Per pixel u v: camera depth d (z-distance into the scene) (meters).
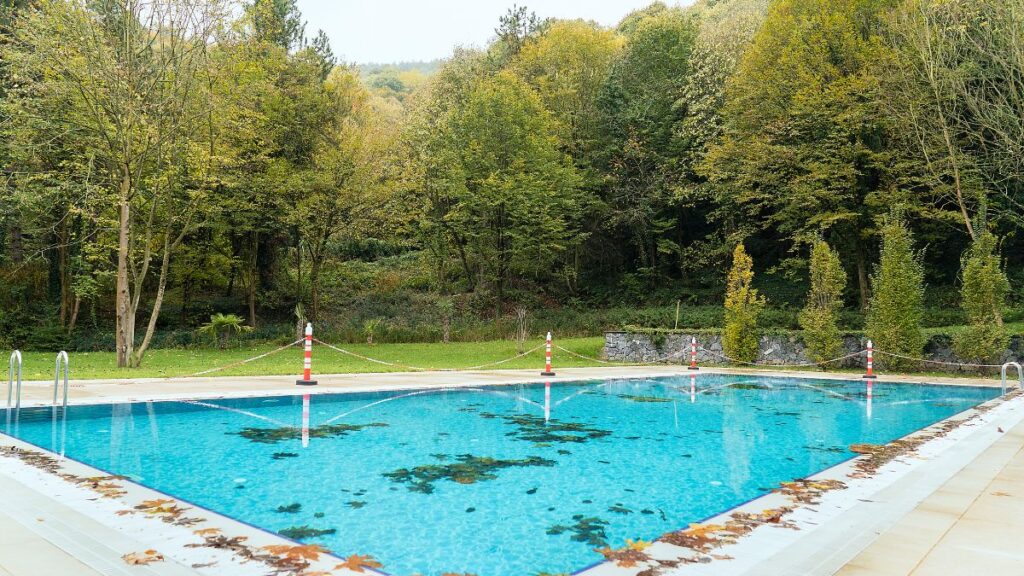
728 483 5.85
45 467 5.61
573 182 29.70
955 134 21.92
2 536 3.56
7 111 18.52
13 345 23.02
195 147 17.97
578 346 24.89
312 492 5.36
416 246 37.75
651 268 33.88
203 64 17.02
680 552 3.51
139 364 16.53
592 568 3.28
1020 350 17.72
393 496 5.28
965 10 21.50
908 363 18.33
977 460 6.14
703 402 12.27
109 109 15.90
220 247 28.50
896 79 21.97
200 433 8.00
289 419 9.26
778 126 24.81
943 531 3.82
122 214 16.30
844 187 24.16
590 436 8.36
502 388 13.88
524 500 5.21
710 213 31.58
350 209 27.55
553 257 32.16
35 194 19.84
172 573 3.09
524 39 38.03
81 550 3.37
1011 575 3.05
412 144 31.34
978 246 17.98
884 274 18.92
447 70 36.62
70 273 25.27
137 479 5.60
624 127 32.53
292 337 26.48
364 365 18.50
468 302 31.75
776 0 27.83
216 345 24.81
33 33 15.59
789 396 13.42
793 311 27.23
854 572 3.11
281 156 27.62
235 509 4.78
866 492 4.92
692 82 30.14
